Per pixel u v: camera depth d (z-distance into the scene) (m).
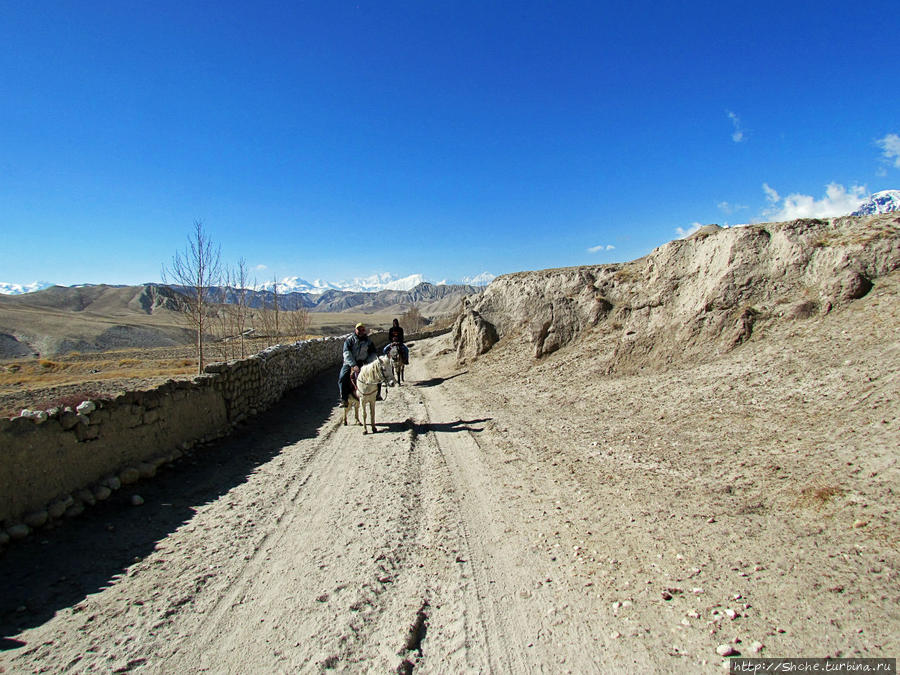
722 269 12.95
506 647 3.65
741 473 6.20
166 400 8.54
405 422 12.12
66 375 32.53
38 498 5.64
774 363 9.65
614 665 3.37
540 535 5.50
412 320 85.44
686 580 4.24
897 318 8.83
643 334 13.87
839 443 6.17
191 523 6.08
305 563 5.04
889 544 4.11
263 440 10.57
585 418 10.62
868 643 3.18
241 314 33.38
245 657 3.56
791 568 4.12
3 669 3.38
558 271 23.11
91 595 4.39
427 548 5.37
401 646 3.67
